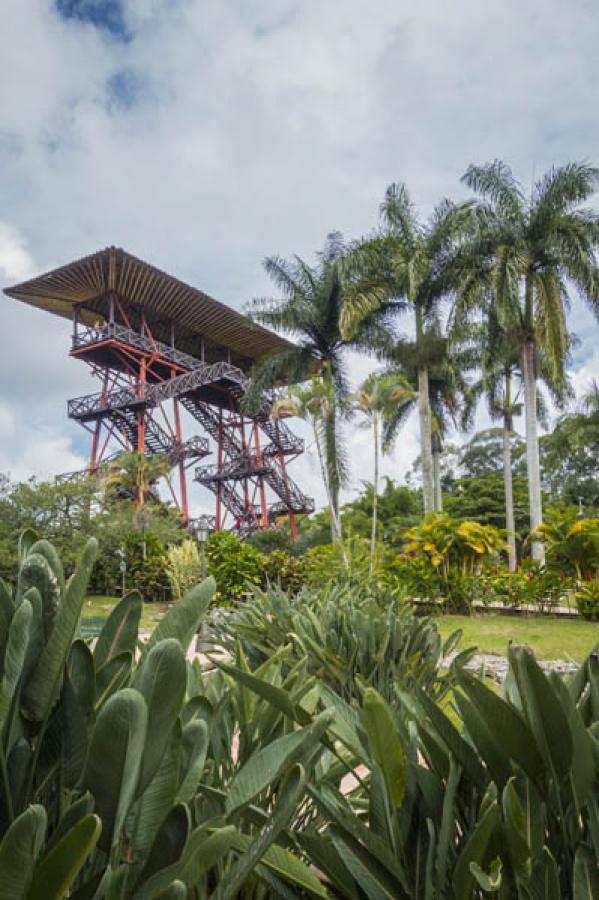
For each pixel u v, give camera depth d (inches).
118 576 903.1
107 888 36.0
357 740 59.4
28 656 38.9
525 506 1475.1
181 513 1295.5
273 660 82.4
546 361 797.9
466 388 1040.8
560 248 695.1
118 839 39.6
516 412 1062.4
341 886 51.0
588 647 345.1
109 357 1398.9
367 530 1254.9
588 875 41.3
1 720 35.9
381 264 795.4
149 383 1472.7
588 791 43.8
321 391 750.5
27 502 855.1
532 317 737.6
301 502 1501.0
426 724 56.1
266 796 71.0
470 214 743.1
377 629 158.9
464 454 1754.4
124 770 33.6
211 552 644.7
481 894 47.7
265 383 898.1
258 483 1520.7
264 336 1472.7
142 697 34.0
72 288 1295.5
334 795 55.5
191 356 1535.4
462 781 53.4
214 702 78.1
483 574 529.3
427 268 756.6
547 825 47.6
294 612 180.9
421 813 51.9
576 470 1413.6
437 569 528.1
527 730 44.4
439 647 168.9
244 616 207.9
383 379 689.0
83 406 1386.6
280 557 621.9
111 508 1007.0
